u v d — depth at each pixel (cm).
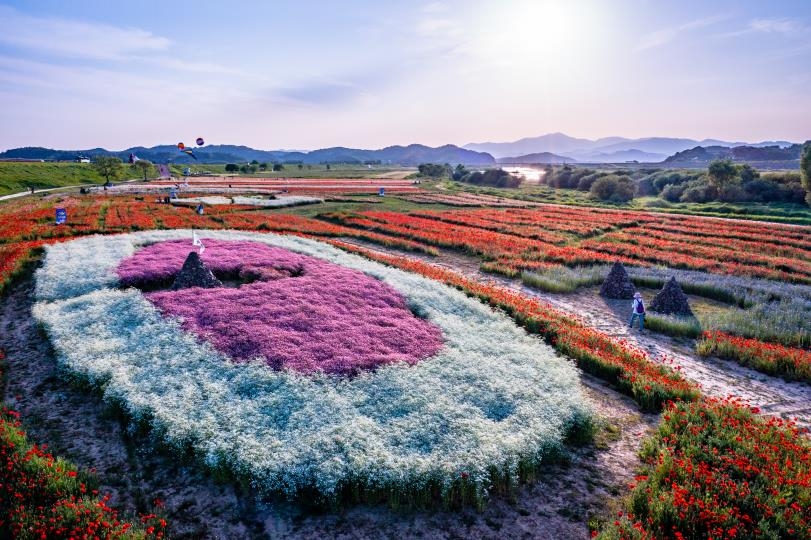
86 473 962
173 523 878
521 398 1280
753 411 1288
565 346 1728
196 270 2159
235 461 977
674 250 3978
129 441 1107
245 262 2580
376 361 1431
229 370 1339
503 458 1003
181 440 1038
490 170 14950
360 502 957
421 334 1691
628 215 6056
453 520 916
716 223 5516
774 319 2178
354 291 2106
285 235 3678
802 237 4622
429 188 10500
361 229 4653
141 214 4794
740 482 965
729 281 2892
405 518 917
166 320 1680
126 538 774
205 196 7094
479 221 5184
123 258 2561
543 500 979
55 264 2434
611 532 832
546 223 5128
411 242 3897
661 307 2353
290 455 988
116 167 10738
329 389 1256
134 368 1338
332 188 9150
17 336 1669
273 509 926
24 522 789
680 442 1116
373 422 1120
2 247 2883
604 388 1502
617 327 2162
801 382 1630
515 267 3188
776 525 852
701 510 866
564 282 2805
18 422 1122
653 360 1788
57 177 11150
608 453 1155
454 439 1074
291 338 1548
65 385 1338
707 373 1694
